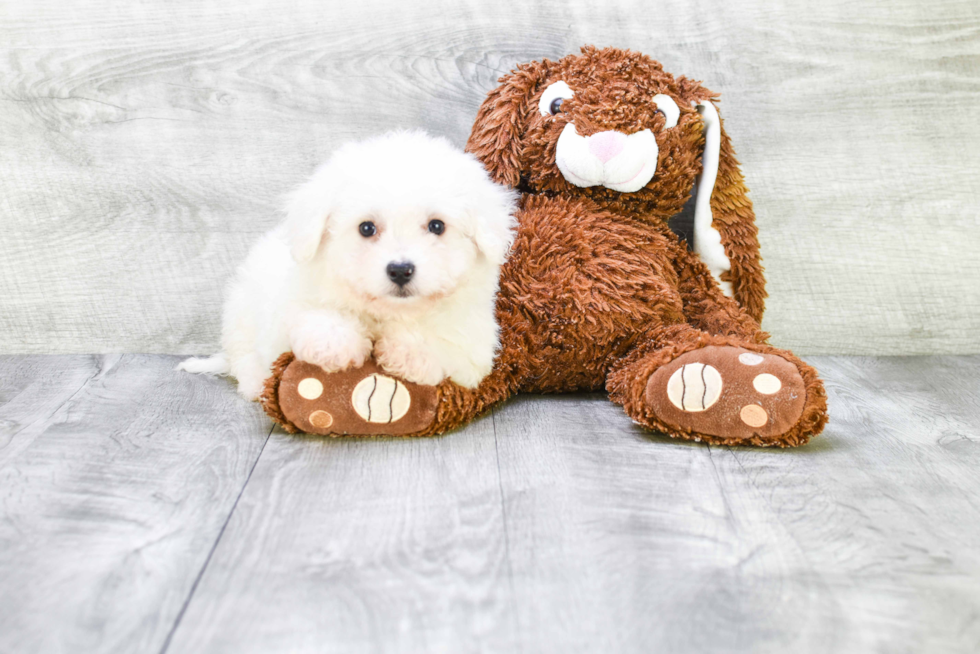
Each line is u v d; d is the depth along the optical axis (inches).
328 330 50.8
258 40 74.6
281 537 40.7
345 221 50.6
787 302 80.4
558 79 65.4
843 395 68.1
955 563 39.8
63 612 34.1
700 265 69.3
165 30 73.7
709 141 67.8
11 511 43.2
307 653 31.8
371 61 75.7
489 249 52.6
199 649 31.9
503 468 49.9
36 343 76.2
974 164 79.0
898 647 33.2
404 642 32.6
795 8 77.0
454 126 77.1
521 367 62.0
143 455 51.3
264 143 75.5
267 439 54.3
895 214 79.4
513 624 34.0
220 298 76.7
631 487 47.6
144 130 74.4
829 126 78.2
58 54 72.9
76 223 74.7
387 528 41.8
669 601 35.9
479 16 76.1
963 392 69.3
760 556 40.0
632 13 76.8
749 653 32.6
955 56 77.7
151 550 39.2
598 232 63.9
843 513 44.9
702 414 53.6
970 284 80.6
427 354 52.9
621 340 63.2
